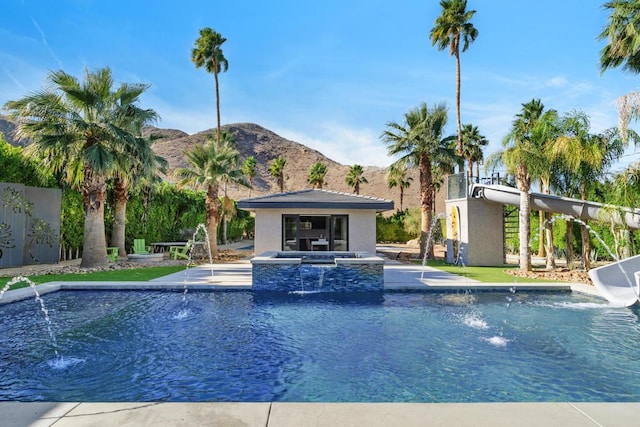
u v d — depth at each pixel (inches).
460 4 920.9
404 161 808.3
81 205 700.7
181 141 6053.2
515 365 202.8
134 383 178.2
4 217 555.8
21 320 292.7
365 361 208.5
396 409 128.3
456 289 414.0
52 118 507.2
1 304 334.3
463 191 681.6
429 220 810.2
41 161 557.0
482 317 308.0
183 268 588.4
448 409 128.3
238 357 214.4
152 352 222.2
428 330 270.7
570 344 239.1
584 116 543.5
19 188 573.6
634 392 170.2
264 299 376.5
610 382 181.2
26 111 491.5
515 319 301.7
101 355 217.2
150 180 733.9
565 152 514.6
